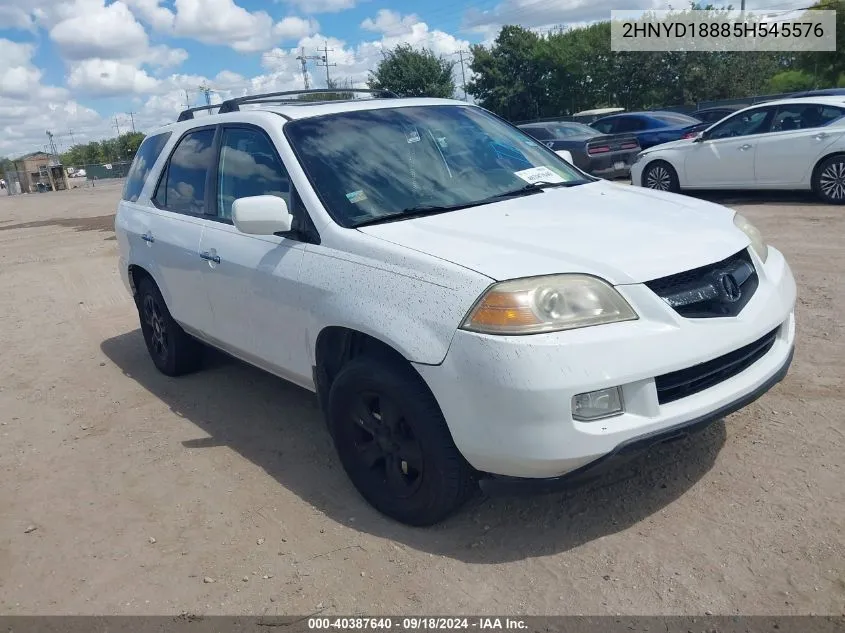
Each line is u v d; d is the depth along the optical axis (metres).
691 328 2.78
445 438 2.93
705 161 11.30
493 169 4.00
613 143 13.55
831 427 3.71
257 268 3.78
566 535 3.07
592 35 52.88
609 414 2.69
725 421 3.88
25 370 6.15
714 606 2.58
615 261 2.84
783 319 3.20
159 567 3.15
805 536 2.90
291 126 3.92
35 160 67.25
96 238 14.83
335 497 3.57
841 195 9.95
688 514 3.12
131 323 7.41
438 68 52.00
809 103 10.26
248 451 4.17
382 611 2.73
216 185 4.39
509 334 2.65
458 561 2.98
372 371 3.10
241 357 4.34
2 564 3.30
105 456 4.30
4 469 4.27
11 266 11.85
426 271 2.95
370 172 3.71
